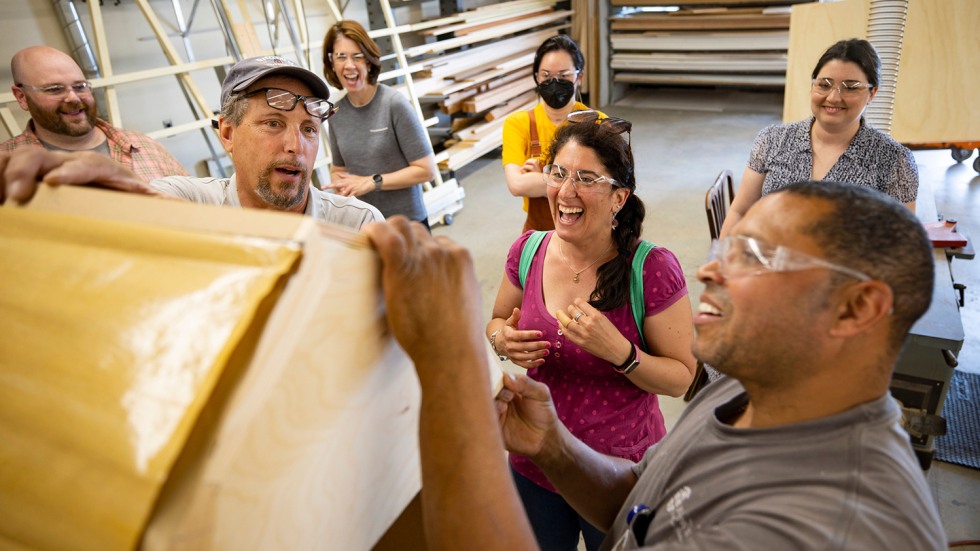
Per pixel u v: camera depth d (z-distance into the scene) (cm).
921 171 344
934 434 210
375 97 280
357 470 66
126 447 44
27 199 67
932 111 282
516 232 472
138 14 377
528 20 653
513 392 91
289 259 47
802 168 227
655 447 104
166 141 402
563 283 151
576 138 141
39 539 46
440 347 61
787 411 71
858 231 63
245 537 51
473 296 65
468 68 556
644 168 586
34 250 57
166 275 50
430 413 61
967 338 308
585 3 749
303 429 55
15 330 53
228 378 46
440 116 594
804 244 65
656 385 137
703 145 638
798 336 66
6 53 325
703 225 457
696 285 373
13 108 329
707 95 809
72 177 67
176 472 45
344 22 269
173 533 44
